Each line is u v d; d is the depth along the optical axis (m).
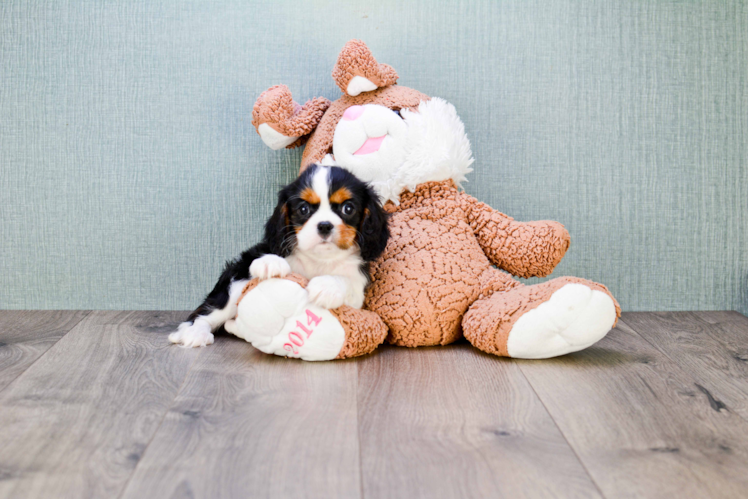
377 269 1.50
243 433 0.98
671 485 0.85
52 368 1.28
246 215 1.81
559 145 1.82
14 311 1.80
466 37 1.78
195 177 1.80
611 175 1.84
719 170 1.85
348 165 1.51
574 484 0.84
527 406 1.11
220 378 1.23
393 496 0.81
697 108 1.83
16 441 0.95
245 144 1.79
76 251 1.81
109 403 1.10
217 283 1.56
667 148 1.84
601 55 1.80
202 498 0.80
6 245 1.80
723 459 0.92
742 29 1.81
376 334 1.38
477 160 1.82
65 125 1.77
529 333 1.31
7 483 0.83
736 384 1.24
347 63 1.54
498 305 1.38
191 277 1.82
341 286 1.32
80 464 0.88
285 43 1.77
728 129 1.84
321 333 1.29
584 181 1.84
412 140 1.53
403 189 1.57
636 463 0.90
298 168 1.80
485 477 0.86
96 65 1.75
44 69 1.75
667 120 1.83
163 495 0.80
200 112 1.78
